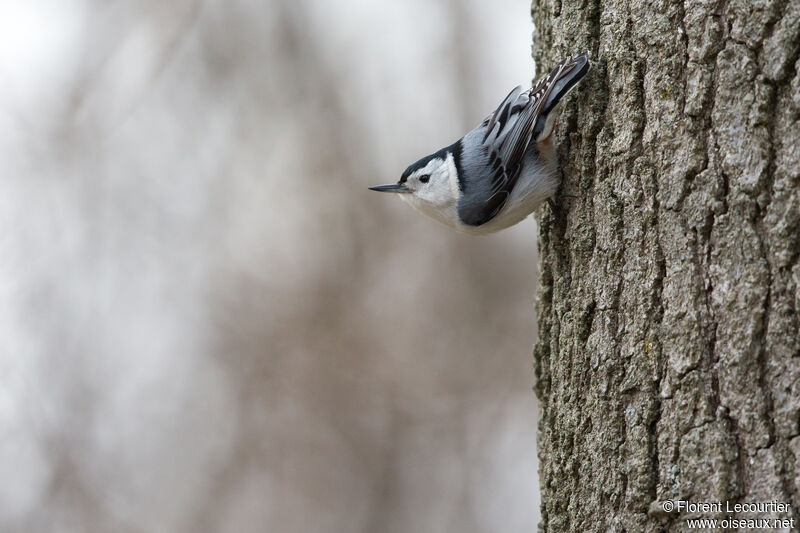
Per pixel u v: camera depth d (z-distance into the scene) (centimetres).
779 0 466
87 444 1266
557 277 621
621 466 523
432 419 1323
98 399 1288
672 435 492
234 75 1564
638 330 521
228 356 1355
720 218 482
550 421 604
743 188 472
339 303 1396
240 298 1384
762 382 457
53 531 1211
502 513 1241
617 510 525
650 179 526
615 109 561
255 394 1334
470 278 1411
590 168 590
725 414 469
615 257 548
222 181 1466
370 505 1281
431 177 769
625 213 541
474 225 745
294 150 1537
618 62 559
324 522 1276
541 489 630
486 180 711
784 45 461
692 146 500
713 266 484
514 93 702
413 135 1541
